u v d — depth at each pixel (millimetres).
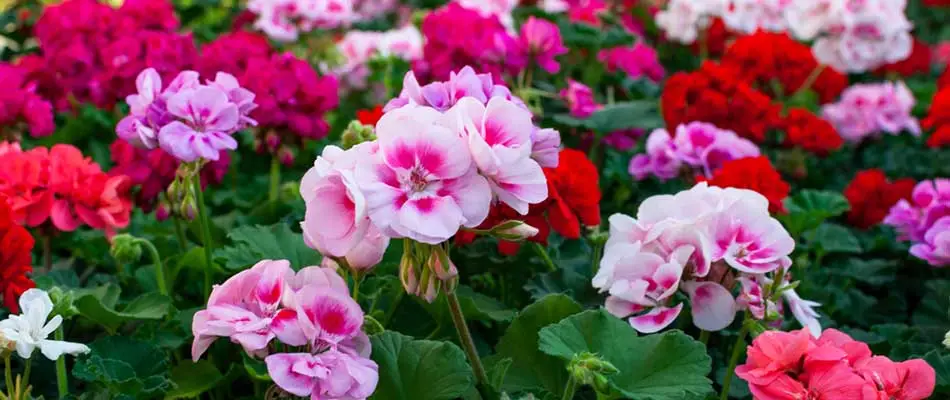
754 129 1374
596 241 1129
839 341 938
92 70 1342
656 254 995
